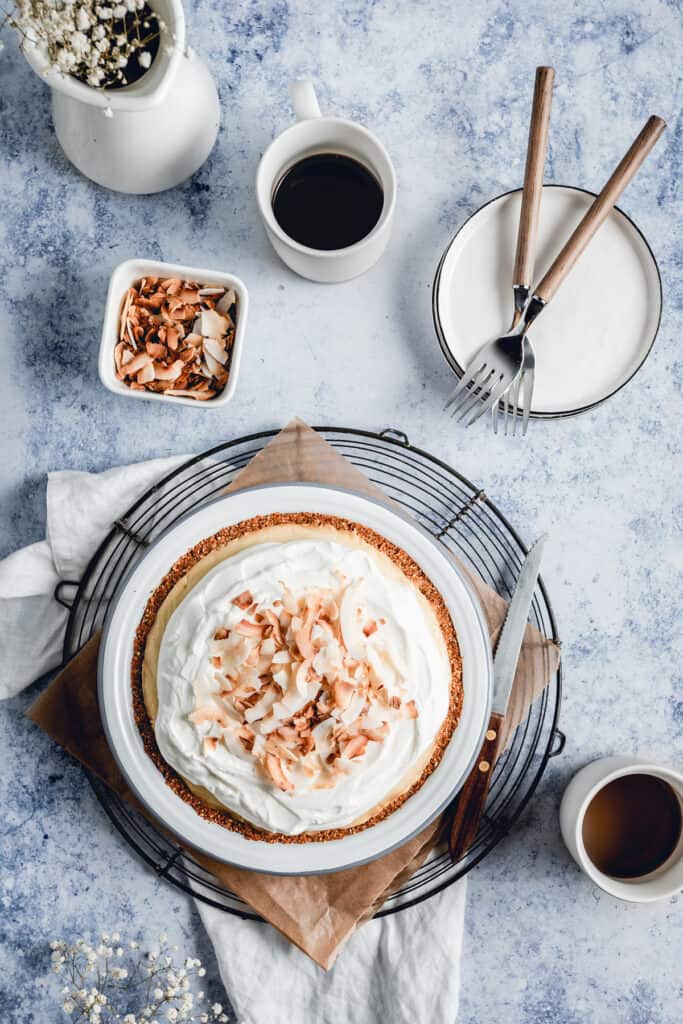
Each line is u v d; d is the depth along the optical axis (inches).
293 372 36.5
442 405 36.5
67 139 34.2
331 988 35.4
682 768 36.4
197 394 34.1
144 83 31.6
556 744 36.4
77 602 35.1
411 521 33.4
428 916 35.3
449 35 36.4
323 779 31.2
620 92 36.6
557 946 36.3
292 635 31.0
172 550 33.2
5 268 36.4
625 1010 36.3
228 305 34.3
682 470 36.6
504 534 36.5
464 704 33.1
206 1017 34.5
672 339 36.8
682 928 36.5
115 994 35.9
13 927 36.0
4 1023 35.9
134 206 36.4
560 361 35.5
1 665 35.7
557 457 36.5
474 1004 36.2
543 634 35.5
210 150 35.6
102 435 36.4
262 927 35.5
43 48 30.5
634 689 36.5
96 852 36.1
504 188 36.5
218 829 32.9
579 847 33.8
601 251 35.6
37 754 36.2
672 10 36.6
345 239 34.6
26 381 36.4
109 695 33.0
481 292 35.5
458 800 34.2
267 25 36.3
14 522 36.4
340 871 33.1
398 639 31.6
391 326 36.5
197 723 31.2
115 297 33.7
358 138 33.4
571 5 36.5
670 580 36.6
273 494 33.5
